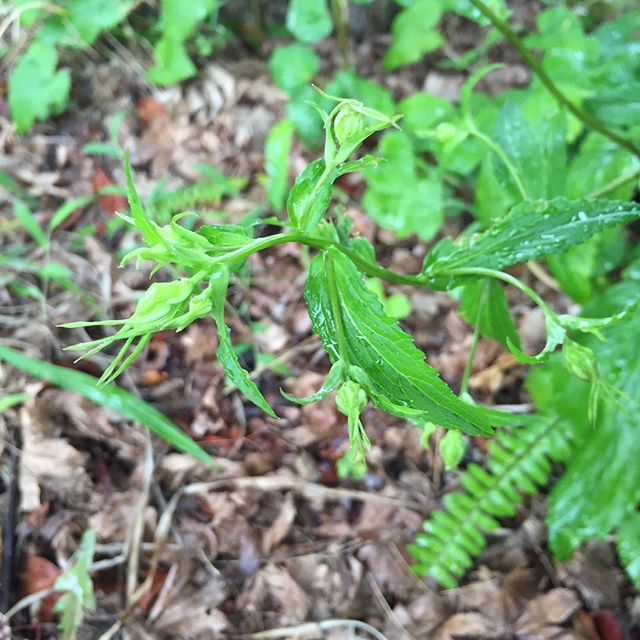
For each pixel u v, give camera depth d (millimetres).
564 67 476
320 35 542
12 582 342
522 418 199
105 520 369
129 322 157
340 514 402
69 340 426
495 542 397
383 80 606
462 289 291
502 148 314
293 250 489
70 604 337
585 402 336
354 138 176
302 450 420
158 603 355
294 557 383
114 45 576
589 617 371
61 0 546
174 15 547
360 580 380
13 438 377
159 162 530
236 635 356
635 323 336
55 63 529
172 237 164
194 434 414
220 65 591
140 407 373
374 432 428
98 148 500
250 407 429
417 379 185
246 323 462
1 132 523
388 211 478
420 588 380
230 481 398
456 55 623
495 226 228
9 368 399
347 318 186
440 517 385
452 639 365
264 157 545
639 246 439
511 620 372
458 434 244
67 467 374
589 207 227
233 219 500
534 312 466
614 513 329
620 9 593
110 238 479
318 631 362
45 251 459
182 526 381
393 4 635
